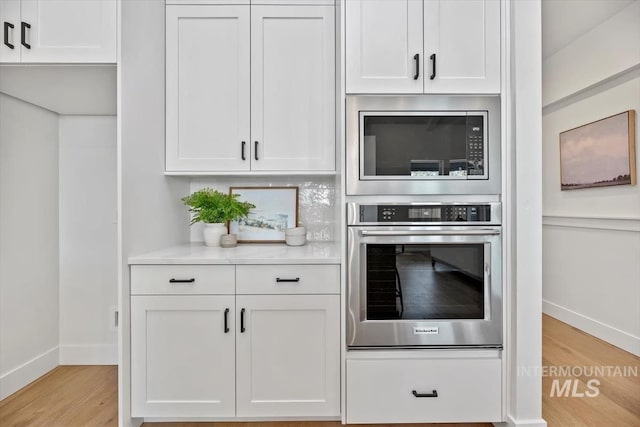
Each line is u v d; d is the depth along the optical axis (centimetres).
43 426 176
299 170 202
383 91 173
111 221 241
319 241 237
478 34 174
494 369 172
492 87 173
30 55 162
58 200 239
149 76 186
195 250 197
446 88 173
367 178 171
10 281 206
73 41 163
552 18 279
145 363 171
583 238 315
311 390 173
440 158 172
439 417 172
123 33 163
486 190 172
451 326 171
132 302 171
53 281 236
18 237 211
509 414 172
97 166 240
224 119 202
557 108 344
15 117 208
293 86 202
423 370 171
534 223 168
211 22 202
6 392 202
